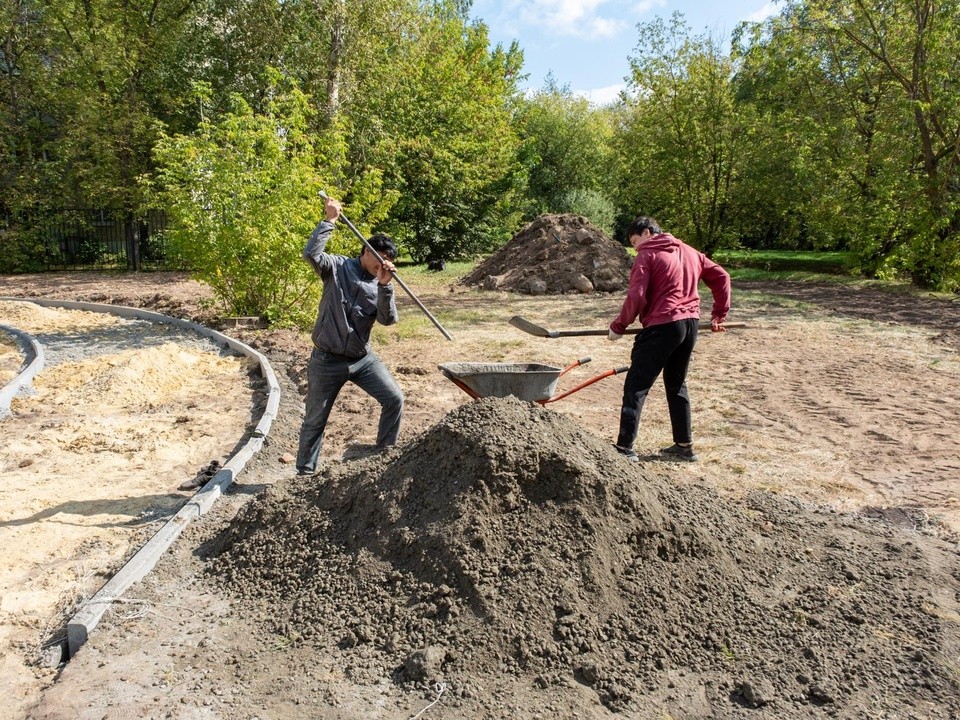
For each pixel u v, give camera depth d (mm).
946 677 2998
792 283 20641
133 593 3695
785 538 4129
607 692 2895
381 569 3570
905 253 18344
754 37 22266
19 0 22969
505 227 29125
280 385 8266
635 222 5691
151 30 22812
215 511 4781
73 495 5102
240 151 12000
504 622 3184
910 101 17250
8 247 22344
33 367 8680
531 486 3760
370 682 2975
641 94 25594
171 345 9820
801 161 20688
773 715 2801
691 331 5512
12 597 3725
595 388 8250
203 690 2947
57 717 2783
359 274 5113
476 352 10141
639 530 3682
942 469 5598
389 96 23453
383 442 5496
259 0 21859
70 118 22516
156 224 24344
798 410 7293
